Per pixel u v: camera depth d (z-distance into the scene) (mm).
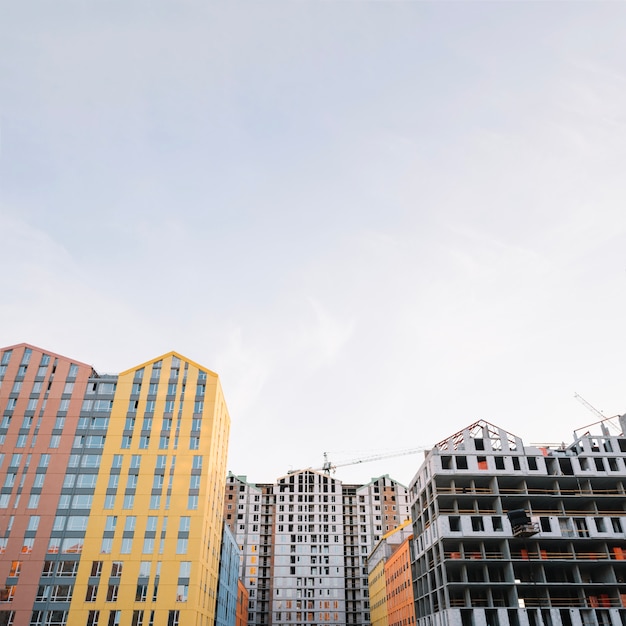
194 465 84062
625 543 77875
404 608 99250
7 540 76438
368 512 182250
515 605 70562
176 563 75625
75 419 86875
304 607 162000
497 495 78375
